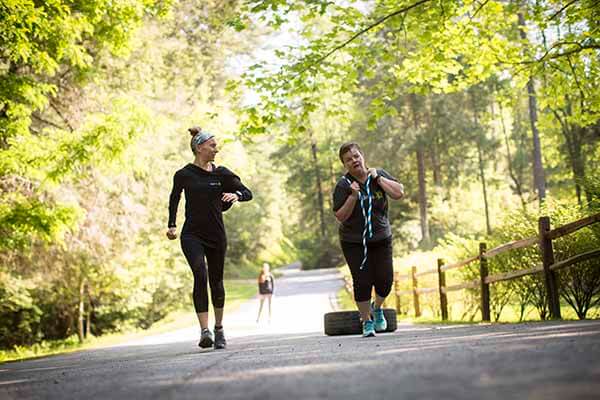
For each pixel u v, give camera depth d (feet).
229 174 22.47
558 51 43.42
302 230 282.15
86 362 22.20
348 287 91.40
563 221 30.94
